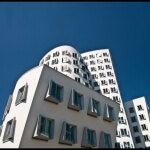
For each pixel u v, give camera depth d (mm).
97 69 57344
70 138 17938
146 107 49812
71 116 19688
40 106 17125
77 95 21688
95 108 23062
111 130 24141
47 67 19969
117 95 49594
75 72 37594
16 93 20641
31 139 15078
